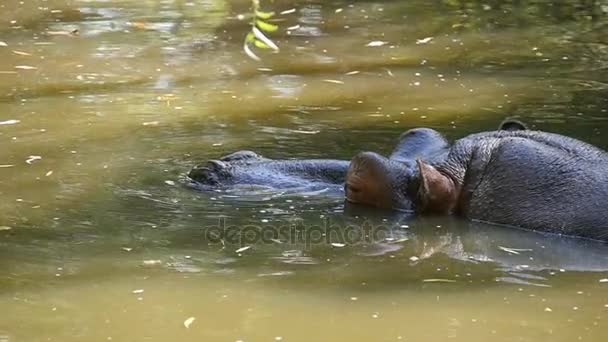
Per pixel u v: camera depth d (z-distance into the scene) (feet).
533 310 27.73
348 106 49.80
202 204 36.40
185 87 53.42
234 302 28.12
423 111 48.80
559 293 28.96
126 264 30.83
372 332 26.25
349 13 74.84
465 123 46.47
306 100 51.03
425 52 62.75
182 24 70.49
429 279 30.04
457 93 52.42
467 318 27.17
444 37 67.05
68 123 46.34
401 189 36.50
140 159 41.11
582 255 31.99
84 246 32.27
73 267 30.55
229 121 46.88
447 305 28.04
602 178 33.94
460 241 33.35
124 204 36.19
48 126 45.83
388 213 36.14
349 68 58.29
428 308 27.86
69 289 28.91
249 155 39.93
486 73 57.11
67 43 64.03
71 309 27.55
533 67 58.39
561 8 76.59
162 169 40.01
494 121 46.73
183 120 47.06
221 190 37.83
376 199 36.50
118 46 63.46
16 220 34.53
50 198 36.65
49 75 55.83
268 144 43.21
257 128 45.75
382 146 42.86
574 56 61.26
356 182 36.60
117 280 29.58
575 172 34.35
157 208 35.91
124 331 26.21
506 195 34.96
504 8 76.79
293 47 63.77
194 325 26.58
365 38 66.59
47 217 34.83
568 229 33.55
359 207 36.60
